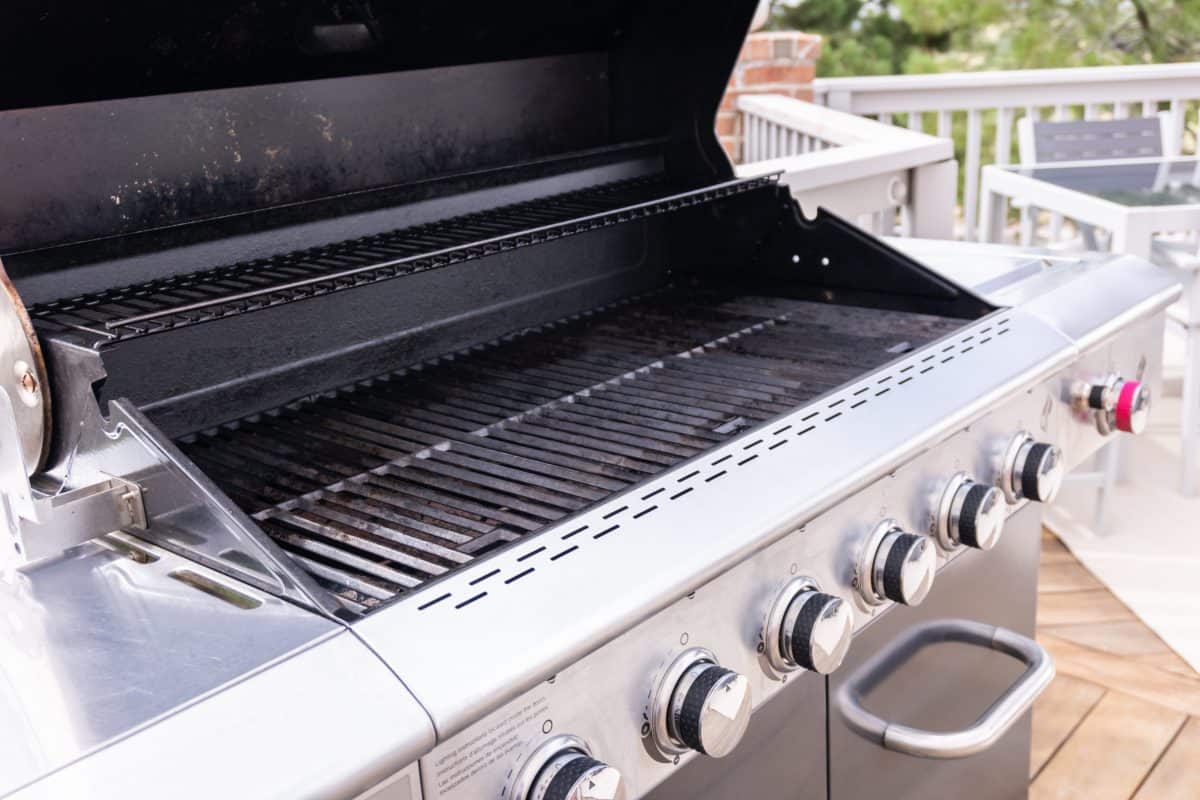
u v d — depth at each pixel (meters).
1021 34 10.38
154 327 0.86
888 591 1.07
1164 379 4.18
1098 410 1.44
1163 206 2.98
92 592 0.77
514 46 1.45
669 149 1.61
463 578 0.78
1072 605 2.69
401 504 0.95
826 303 1.54
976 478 1.24
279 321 1.20
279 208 1.20
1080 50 10.33
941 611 1.30
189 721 0.62
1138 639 2.52
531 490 0.96
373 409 1.20
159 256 1.10
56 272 1.02
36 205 1.02
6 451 0.83
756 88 4.91
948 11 10.38
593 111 1.61
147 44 1.05
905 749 1.17
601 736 0.81
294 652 0.68
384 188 1.31
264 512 0.93
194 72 1.12
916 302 1.46
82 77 1.03
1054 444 1.40
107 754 0.60
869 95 4.51
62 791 0.57
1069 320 1.41
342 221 1.26
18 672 0.67
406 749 0.65
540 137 1.53
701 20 1.50
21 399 0.82
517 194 1.46
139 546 0.84
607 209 1.40
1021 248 1.79
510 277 1.45
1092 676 2.20
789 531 0.92
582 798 0.74
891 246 1.46
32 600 0.77
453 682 0.69
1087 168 3.59
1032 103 4.54
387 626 0.71
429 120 1.38
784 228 1.54
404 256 1.17
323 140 1.26
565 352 1.37
